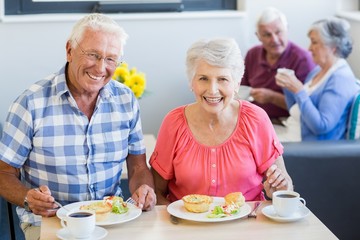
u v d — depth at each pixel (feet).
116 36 8.37
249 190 9.05
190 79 8.79
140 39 16.40
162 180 9.34
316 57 13.53
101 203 8.11
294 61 15.64
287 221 7.98
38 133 8.57
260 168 9.09
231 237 7.56
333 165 11.41
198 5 16.75
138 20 16.29
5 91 15.96
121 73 13.05
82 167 8.75
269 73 15.87
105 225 7.81
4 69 15.87
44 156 8.62
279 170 8.84
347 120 13.33
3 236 13.14
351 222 11.63
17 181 8.53
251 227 7.84
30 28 15.80
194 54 8.63
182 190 9.10
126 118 8.98
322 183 11.46
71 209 8.10
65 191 8.75
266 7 16.81
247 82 16.40
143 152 9.36
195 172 8.93
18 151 8.55
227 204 8.23
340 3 17.10
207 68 8.57
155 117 16.76
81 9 16.26
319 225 7.90
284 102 15.40
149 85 16.63
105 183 8.95
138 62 16.49
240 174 8.91
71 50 8.46
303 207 8.35
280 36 15.44
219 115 8.94
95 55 8.29
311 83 13.80
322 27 13.38
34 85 8.69
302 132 13.57
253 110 9.14
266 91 15.38
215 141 8.98
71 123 8.66
